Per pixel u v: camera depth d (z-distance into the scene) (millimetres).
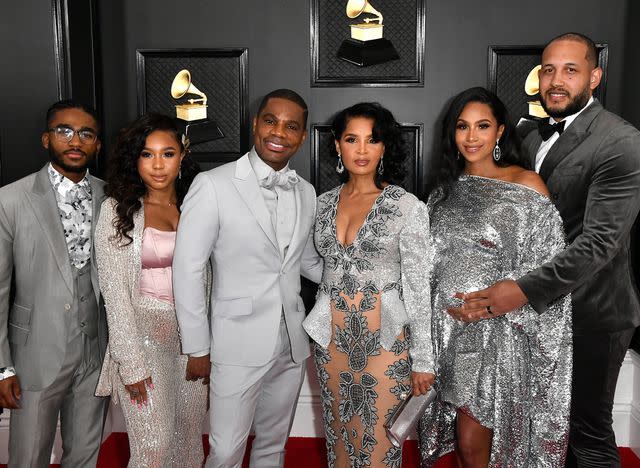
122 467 3041
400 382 2287
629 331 2572
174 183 2420
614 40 3186
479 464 2457
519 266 2303
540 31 3209
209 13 3271
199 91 3322
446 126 2422
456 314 2354
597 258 2301
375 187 2359
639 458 3123
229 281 2301
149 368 2268
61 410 2471
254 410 2375
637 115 3059
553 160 2518
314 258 2582
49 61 2949
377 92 3297
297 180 2365
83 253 2355
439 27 3240
